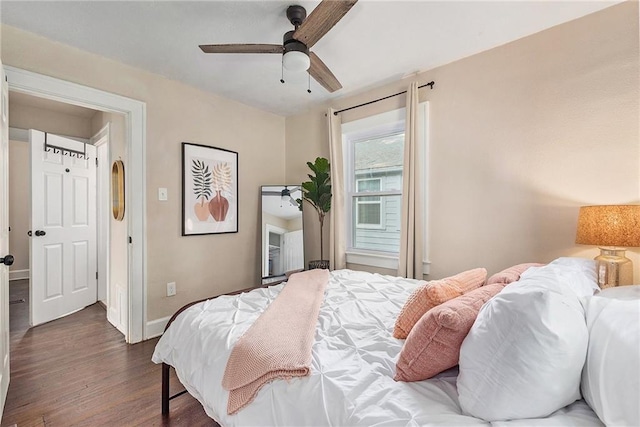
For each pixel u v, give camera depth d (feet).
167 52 7.37
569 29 6.17
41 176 9.64
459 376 2.76
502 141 7.06
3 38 6.17
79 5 5.62
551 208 6.43
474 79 7.46
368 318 4.67
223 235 10.32
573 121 6.15
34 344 8.09
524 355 2.25
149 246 8.46
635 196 5.53
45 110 12.35
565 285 3.16
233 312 4.84
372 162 10.20
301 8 5.69
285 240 11.44
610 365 2.15
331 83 7.06
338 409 2.81
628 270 4.92
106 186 11.81
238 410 3.31
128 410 5.35
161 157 8.69
